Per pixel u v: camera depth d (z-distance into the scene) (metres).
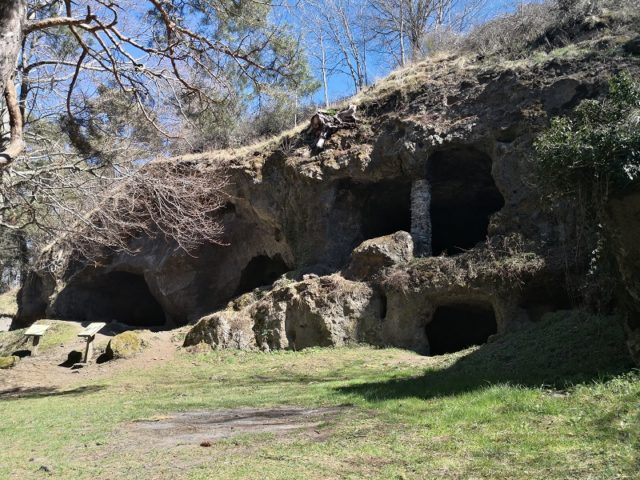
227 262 23.41
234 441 6.36
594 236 10.53
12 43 5.65
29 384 16.19
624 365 7.73
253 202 21.17
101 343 21.39
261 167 21.16
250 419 8.09
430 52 25.59
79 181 13.35
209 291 23.58
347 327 15.91
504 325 13.29
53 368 18.52
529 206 14.35
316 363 14.41
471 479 4.31
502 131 15.71
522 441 5.15
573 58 15.73
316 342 16.25
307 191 19.48
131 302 28.53
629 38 15.65
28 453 6.72
